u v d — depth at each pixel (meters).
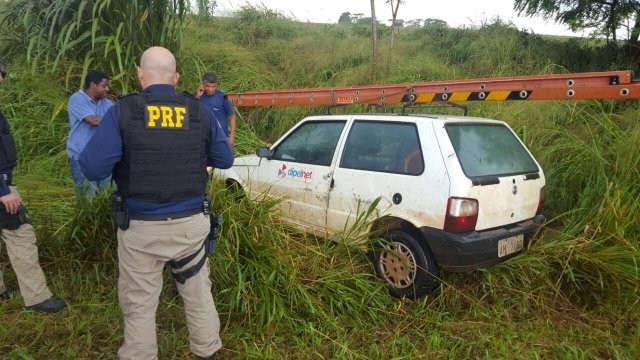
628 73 3.54
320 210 4.36
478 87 4.23
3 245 4.17
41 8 7.55
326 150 4.44
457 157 3.61
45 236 4.11
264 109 8.52
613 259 3.74
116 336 3.12
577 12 8.48
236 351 3.04
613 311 3.61
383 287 3.88
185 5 7.61
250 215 3.86
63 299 3.52
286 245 3.94
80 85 7.30
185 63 8.50
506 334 3.25
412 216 3.69
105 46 7.08
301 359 3.03
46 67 7.26
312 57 10.44
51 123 6.71
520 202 3.85
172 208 2.47
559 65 8.41
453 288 3.69
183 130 2.47
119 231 2.53
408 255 3.77
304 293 3.40
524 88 3.99
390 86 4.85
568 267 3.77
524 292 3.72
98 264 3.88
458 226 3.47
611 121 5.68
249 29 11.83
